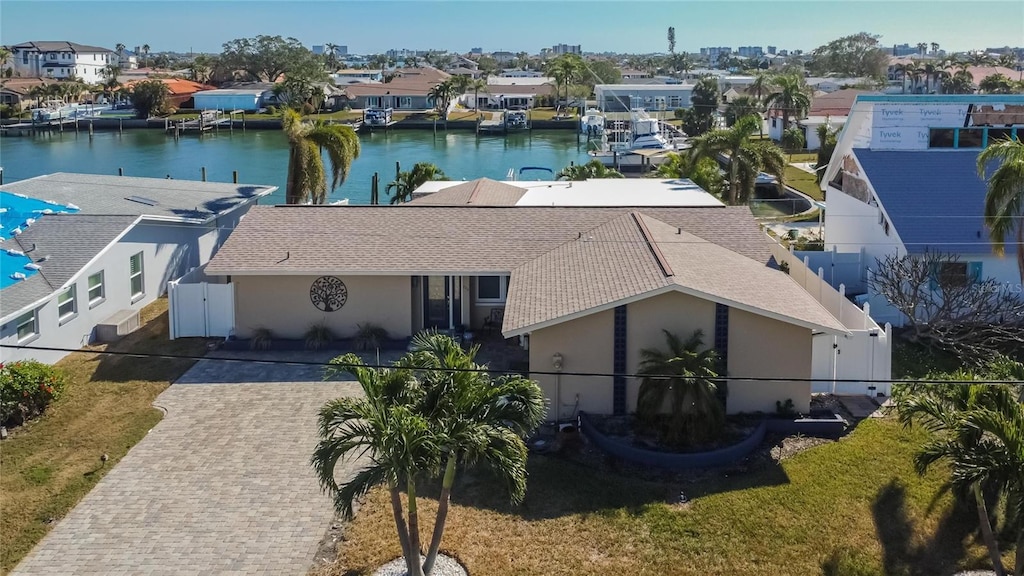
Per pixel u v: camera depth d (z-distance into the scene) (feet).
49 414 74.33
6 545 54.44
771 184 201.77
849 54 624.18
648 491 60.54
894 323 99.96
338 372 48.52
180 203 129.18
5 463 65.31
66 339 90.89
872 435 69.31
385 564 51.96
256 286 92.17
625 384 71.77
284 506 58.90
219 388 80.02
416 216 101.14
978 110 116.47
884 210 107.34
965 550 53.42
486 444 44.52
